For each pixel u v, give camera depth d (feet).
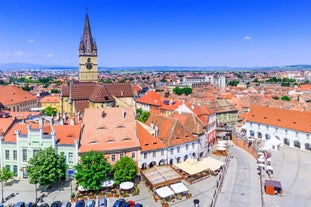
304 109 474.08
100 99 395.14
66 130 241.14
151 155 253.85
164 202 196.13
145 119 384.88
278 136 357.00
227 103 494.59
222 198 207.72
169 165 245.04
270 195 214.07
